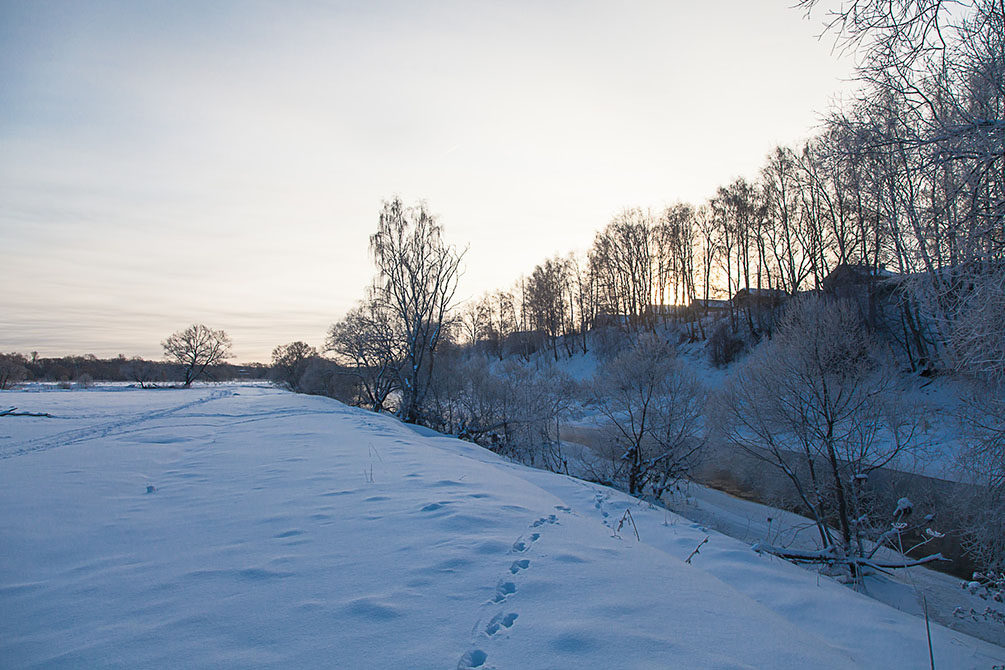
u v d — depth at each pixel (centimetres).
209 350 8850
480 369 2925
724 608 422
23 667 317
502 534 569
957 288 645
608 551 547
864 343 1495
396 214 3100
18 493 814
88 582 459
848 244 3256
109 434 1560
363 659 316
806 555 1248
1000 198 558
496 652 323
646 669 310
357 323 3316
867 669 478
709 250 5541
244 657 322
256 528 607
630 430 2175
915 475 1598
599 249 6197
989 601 1027
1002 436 912
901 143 596
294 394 4569
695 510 1828
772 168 4125
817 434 1473
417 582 433
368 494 759
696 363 4503
